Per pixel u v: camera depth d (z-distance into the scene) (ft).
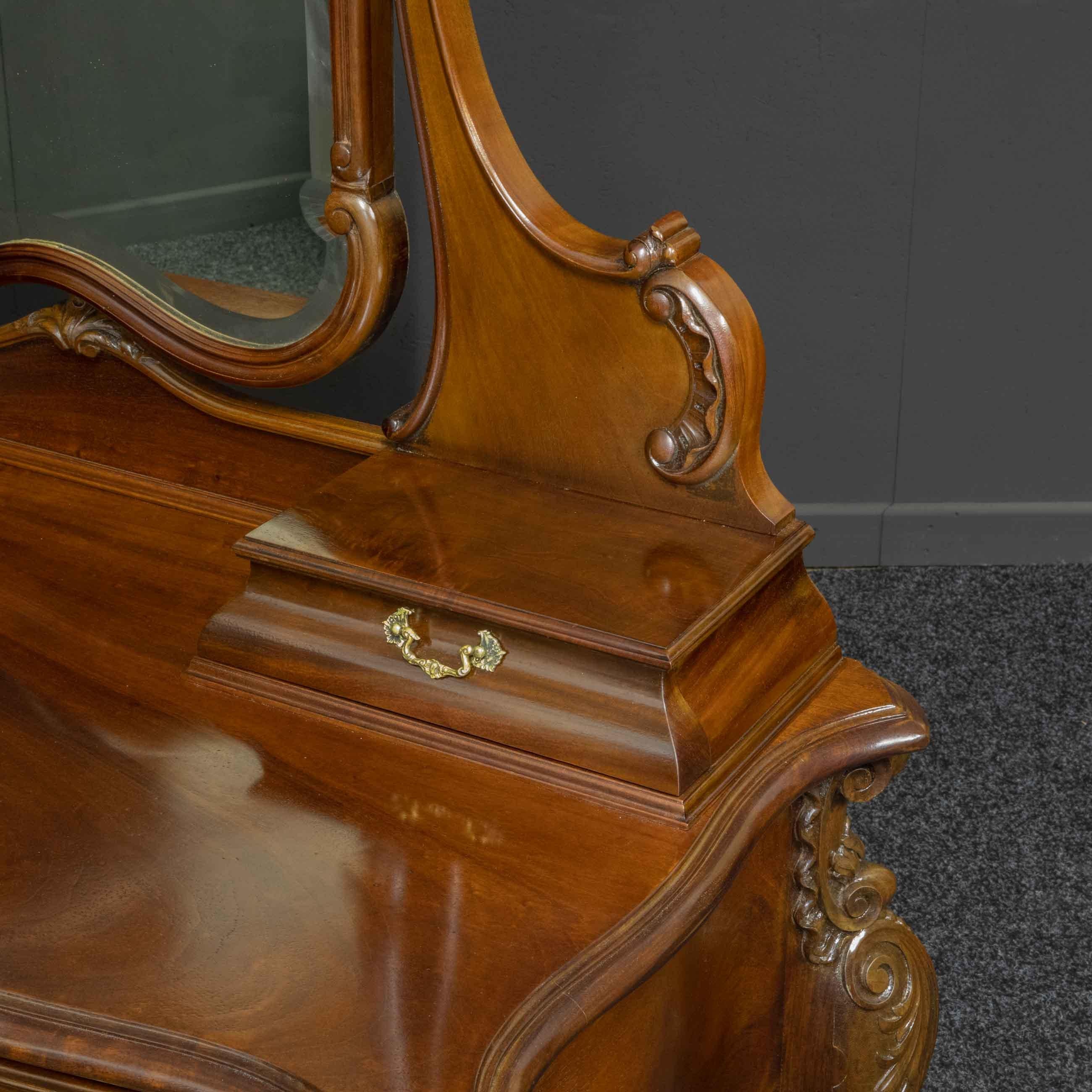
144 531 3.88
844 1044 3.19
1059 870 5.57
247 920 2.50
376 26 3.34
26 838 2.71
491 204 3.25
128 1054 2.21
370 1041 2.24
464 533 3.19
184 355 3.91
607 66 6.82
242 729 3.06
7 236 4.12
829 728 2.98
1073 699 6.58
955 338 7.39
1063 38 6.72
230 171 3.66
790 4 6.68
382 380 7.24
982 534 7.79
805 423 7.64
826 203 7.09
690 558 3.06
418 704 3.01
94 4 3.62
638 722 2.78
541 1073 2.22
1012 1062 4.76
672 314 3.07
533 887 2.58
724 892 2.64
